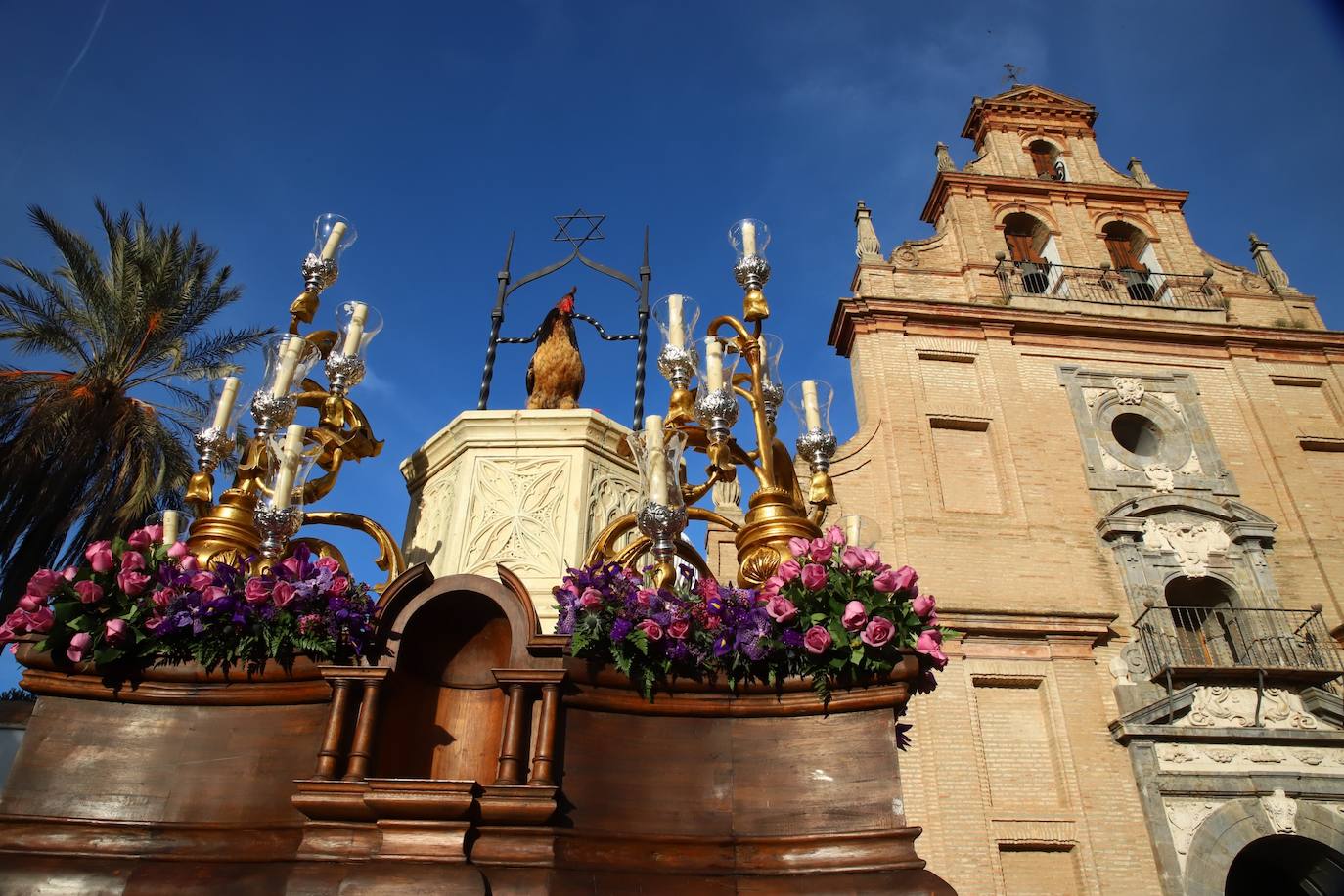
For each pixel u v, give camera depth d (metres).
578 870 3.10
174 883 3.11
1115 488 17.89
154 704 3.57
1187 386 19.69
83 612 3.60
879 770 3.36
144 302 17.91
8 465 15.88
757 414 5.07
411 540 5.93
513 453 5.68
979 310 19.92
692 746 3.51
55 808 3.30
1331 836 13.86
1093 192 23.59
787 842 3.25
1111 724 14.68
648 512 4.15
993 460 18.25
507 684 3.41
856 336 19.78
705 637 3.60
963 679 14.95
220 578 3.71
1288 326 21.34
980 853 13.38
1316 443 19.30
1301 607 16.59
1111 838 13.73
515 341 7.27
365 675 3.38
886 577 3.76
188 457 18.22
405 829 3.05
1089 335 20.19
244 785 3.38
